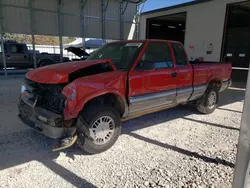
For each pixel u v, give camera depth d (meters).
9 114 4.78
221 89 5.39
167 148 3.32
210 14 10.54
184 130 4.10
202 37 11.05
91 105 3.02
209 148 3.35
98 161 2.91
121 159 2.97
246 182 1.87
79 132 2.90
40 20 11.52
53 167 2.74
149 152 3.18
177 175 2.62
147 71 3.52
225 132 4.04
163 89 3.84
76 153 3.11
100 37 13.64
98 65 3.29
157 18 14.21
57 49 18.75
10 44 12.78
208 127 4.29
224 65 5.31
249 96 1.74
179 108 5.63
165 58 3.93
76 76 3.10
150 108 3.75
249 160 1.80
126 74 3.26
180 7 12.02
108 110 3.08
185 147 3.37
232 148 3.36
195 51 11.50
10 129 3.89
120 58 3.68
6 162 2.81
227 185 2.45
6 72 11.14
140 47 3.56
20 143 3.35
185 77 4.25
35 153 3.06
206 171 2.72
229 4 9.77
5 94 6.94
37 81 3.03
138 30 15.10
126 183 2.45
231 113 5.32
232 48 18.30
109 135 3.18
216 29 10.38
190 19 11.55
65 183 2.43
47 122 2.78
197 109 5.11
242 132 1.82
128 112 3.41
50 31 11.93
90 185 2.40
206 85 4.84
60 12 12.02
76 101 2.78
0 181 2.43
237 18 14.89
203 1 10.73
